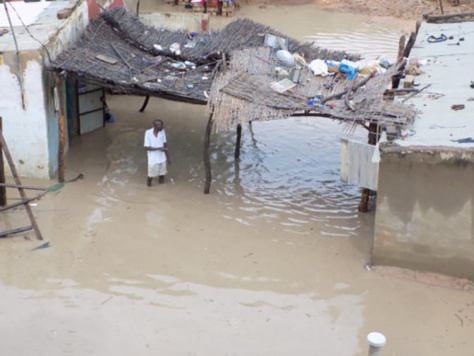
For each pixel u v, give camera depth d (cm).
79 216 1100
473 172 863
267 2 2931
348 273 959
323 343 817
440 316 862
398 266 957
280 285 934
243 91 1134
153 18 1786
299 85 1184
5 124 1182
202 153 1382
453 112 1029
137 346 803
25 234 1039
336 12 2795
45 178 1216
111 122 1531
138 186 1220
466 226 895
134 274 950
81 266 963
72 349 794
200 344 810
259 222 1108
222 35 1391
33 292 899
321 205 1177
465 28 1530
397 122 991
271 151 1412
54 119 1228
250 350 802
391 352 800
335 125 1571
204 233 1066
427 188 891
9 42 1184
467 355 795
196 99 1141
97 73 1173
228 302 895
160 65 1291
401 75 1259
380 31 2480
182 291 916
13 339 806
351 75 1227
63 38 1273
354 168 1029
